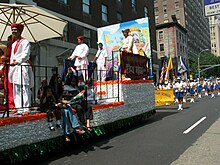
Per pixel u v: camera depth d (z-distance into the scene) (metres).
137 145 6.88
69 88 7.02
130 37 10.66
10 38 6.31
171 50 64.94
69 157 6.04
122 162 5.47
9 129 4.89
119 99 8.82
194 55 91.94
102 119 7.55
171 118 11.69
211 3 6.13
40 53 16.91
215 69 83.94
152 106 10.97
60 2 20.39
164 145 6.79
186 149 6.34
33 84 6.05
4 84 5.98
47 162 5.69
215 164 5.18
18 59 5.59
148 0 37.19
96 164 5.41
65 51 19.31
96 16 25.00
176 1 84.19
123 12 30.02
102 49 10.54
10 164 5.33
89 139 7.78
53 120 5.89
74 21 21.80
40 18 7.75
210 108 15.18
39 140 5.52
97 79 10.33
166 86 21.08
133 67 9.88
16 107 5.63
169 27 65.62
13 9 7.20
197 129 8.80
